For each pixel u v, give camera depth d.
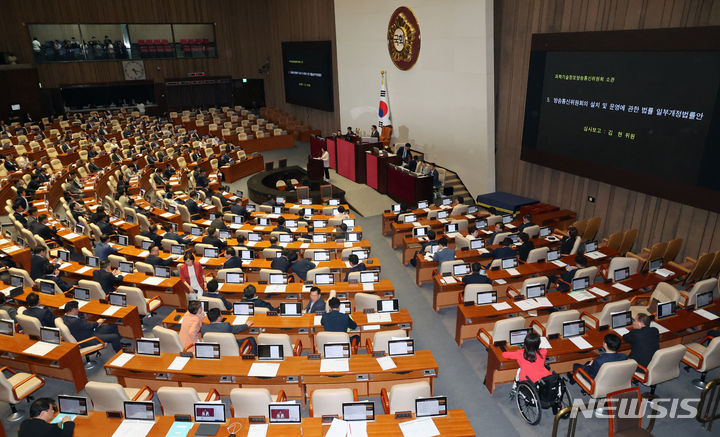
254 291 9.15
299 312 8.98
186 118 33.50
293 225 14.61
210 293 9.36
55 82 33.84
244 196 20.84
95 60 34.72
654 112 11.70
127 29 36.00
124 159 23.80
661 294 9.30
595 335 8.20
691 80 10.79
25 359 8.08
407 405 6.51
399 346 7.50
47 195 17.98
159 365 7.39
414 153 21.67
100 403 6.48
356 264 10.87
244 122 32.41
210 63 37.66
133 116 35.53
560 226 14.63
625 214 13.32
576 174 14.15
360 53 24.17
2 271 11.05
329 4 26.89
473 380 8.54
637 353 7.41
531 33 15.23
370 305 9.28
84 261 12.88
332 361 7.40
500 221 14.10
